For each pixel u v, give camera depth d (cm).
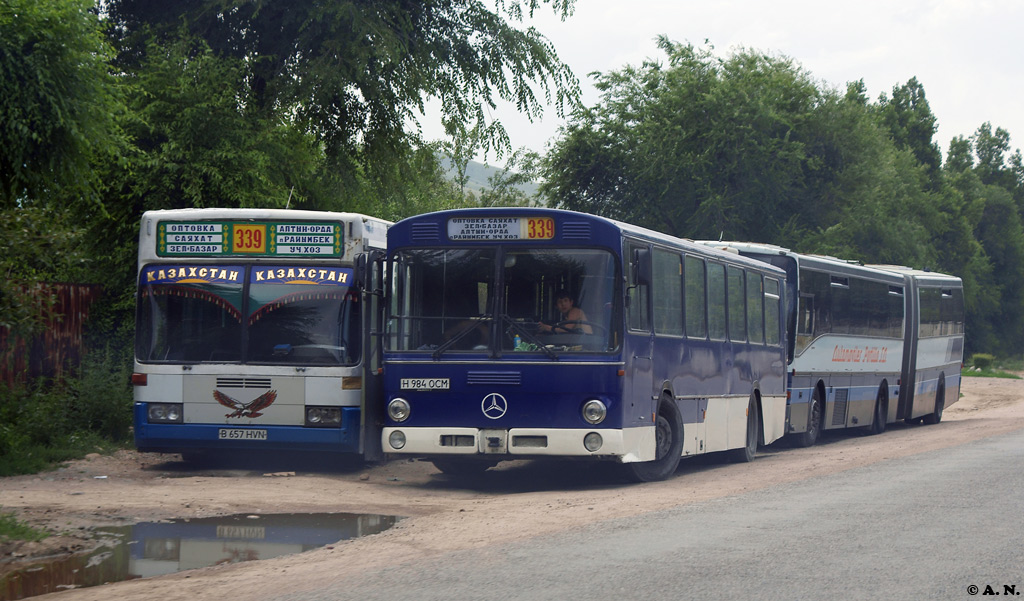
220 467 1623
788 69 5325
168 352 1559
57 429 1723
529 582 759
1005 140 12912
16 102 1667
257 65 2761
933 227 7862
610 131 5234
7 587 795
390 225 1702
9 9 1680
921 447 2008
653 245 1533
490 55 2953
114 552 931
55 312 2019
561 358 1391
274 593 741
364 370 1545
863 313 2803
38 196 1777
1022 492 1250
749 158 4881
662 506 1177
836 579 756
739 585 740
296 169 2614
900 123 10362
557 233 1415
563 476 1656
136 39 2750
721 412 1820
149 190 2308
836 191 5222
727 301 1873
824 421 2542
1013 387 5938
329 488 1396
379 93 2780
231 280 1560
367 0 2808
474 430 1402
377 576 793
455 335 1419
